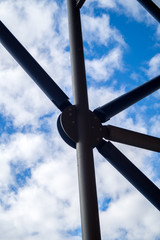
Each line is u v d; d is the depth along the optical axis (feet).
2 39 7.33
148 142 7.71
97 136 7.00
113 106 7.82
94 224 5.55
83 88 7.14
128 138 7.45
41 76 7.30
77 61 7.41
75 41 7.67
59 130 7.18
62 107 7.43
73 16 8.02
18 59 7.34
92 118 7.11
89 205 5.73
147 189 7.27
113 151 7.29
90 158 6.31
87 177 6.04
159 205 7.24
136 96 8.31
